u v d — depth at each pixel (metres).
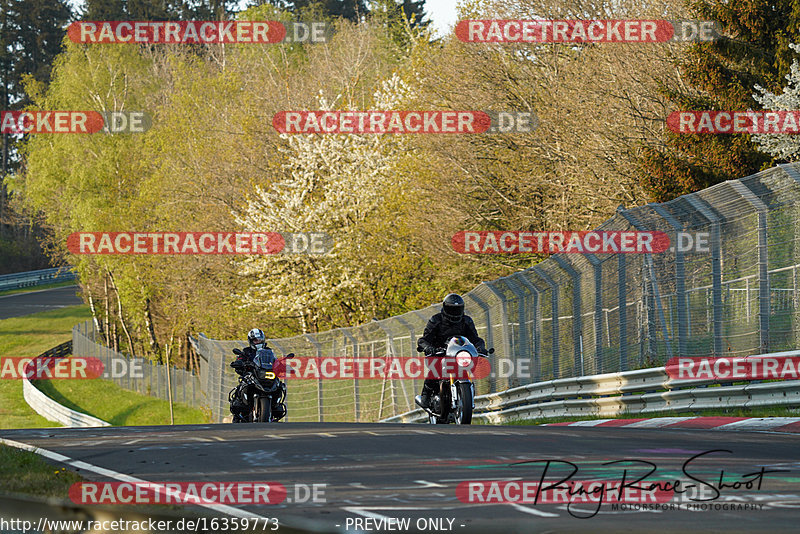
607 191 124.12
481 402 89.12
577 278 73.12
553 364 75.38
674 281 67.69
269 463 32.78
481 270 144.88
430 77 148.38
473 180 141.75
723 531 20.80
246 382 66.25
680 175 106.62
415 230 150.50
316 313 168.75
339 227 165.12
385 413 109.50
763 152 101.25
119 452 37.00
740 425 48.03
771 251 65.31
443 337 55.19
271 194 166.38
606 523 21.83
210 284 182.62
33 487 25.89
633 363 72.31
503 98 141.25
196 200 193.88
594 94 124.88
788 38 100.88
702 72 106.00
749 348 62.66
